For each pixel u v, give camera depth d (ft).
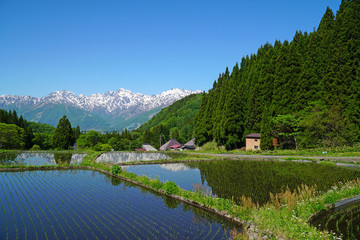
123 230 38.14
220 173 91.35
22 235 36.24
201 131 252.62
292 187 63.67
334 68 147.74
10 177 85.97
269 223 36.19
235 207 44.96
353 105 133.80
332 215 43.24
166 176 86.79
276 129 170.30
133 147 319.47
